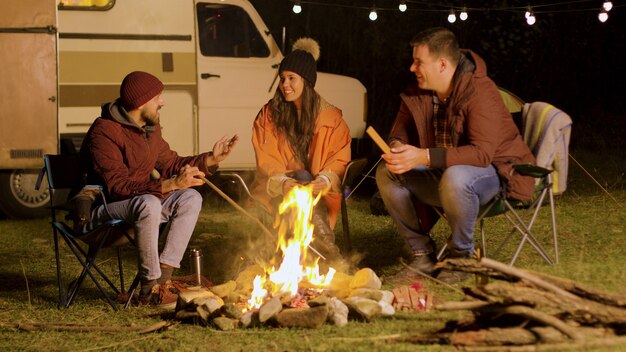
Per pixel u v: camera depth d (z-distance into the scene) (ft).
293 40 41.50
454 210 14.69
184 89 27.86
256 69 28.55
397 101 42.37
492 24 41.86
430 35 15.01
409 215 15.66
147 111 15.84
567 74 45.03
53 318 14.96
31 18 26.30
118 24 27.40
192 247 21.33
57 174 16.03
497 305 11.31
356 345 11.94
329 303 13.23
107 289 17.34
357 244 20.77
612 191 27.14
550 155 15.80
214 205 29.12
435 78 15.06
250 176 30.12
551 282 11.62
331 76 29.43
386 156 14.65
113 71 27.37
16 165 26.53
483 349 10.98
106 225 15.31
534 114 16.03
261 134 17.31
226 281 17.51
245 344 12.51
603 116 44.70
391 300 13.73
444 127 15.55
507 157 15.19
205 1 28.14
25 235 24.76
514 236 20.29
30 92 26.48
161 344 12.85
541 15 42.80
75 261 20.52
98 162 15.40
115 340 13.38
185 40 27.81
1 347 13.25
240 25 28.50
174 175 16.51
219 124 28.14
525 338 11.03
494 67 42.88
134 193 15.21
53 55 26.48
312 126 16.97
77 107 27.25
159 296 15.26
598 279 13.87
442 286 14.92
